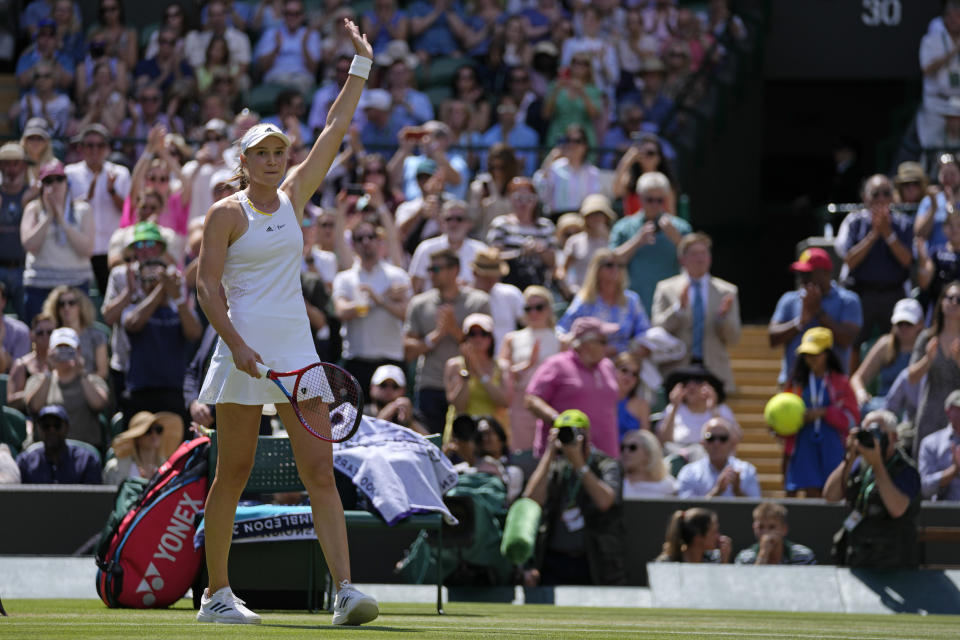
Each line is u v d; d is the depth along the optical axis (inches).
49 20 2410.2
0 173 1851.6
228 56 2362.2
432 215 1893.5
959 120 2445.9
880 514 1258.0
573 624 809.5
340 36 2465.6
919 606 1214.9
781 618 1024.9
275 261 702.5
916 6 2967.5
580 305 1674.5
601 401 1430.9
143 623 701.3
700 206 2960.1
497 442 1341.0
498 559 1248.8
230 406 706.2
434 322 1619.1
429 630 689.0
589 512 1299.2
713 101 2566.4
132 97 2314.2
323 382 698.8
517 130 2202.3
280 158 698.8
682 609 1191.6
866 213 1893.5
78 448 1435.8
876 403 1665.8
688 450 1567.4
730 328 1732.3
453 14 2527.1
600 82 2400.3
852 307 1732.3
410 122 2175.2
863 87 3122.5
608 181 2050.9
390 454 964.6
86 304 1611.7
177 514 940.6
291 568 971.9
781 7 2989.7
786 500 1386.6
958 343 1550.2
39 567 1192.8
